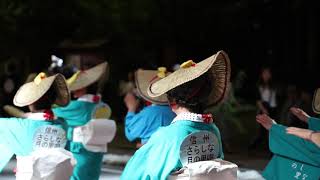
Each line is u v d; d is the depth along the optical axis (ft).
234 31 122.52
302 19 123.75
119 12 103.14
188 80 19.08
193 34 111.65
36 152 23.88
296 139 25.26
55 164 23.22
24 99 25.18
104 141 34.04
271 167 26.63
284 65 128.77
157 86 20.01
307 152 25.29
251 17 123.34
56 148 24.39
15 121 24.62
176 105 19.48
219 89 20.26
